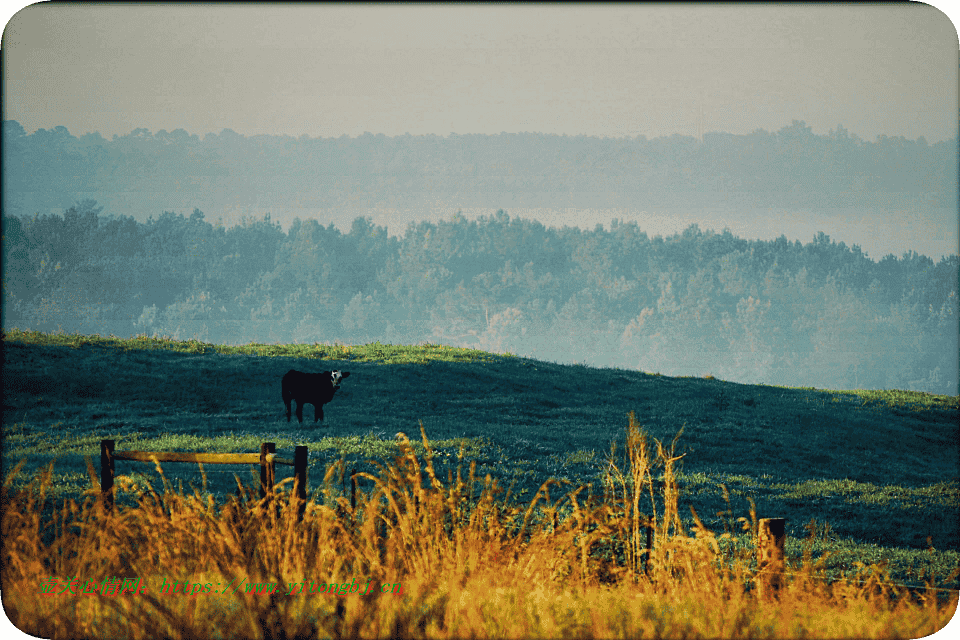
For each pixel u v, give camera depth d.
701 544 16.06
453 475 36.81
